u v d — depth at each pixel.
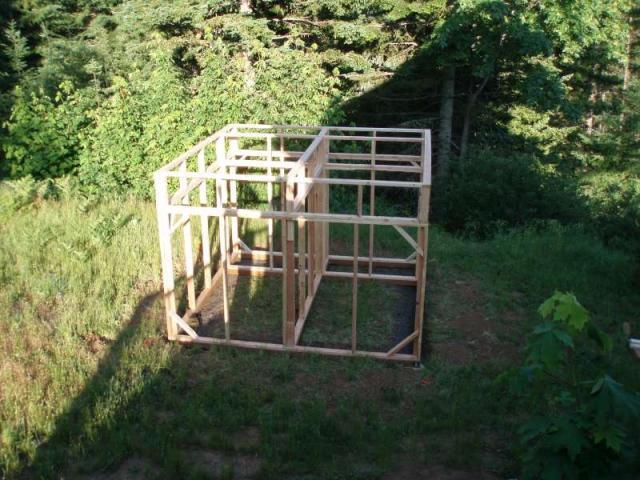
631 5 19.36
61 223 10.59
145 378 6.46
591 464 3.90
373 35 16.83
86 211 11.27
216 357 6.92
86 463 5.23
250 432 5.70
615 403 3.61
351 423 5.79
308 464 5.21
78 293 8.28
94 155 12.32
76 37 24.02
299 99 13.44
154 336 7.34
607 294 8.84
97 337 7.32
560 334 3.86
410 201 16.59
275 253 9.90
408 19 17.28
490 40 15.47
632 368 6.78
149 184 12.25
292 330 7.00
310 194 8.09
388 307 8.37
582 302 8.52
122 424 5.70
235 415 5.85
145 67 18.28
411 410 6.08
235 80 13.10
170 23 17.70
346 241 10.74
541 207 12.69
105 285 8.61
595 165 21.02
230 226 10.28
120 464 5.27
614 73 22.48
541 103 16.62
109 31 24.12
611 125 21.05
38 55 24.00
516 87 17.56
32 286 8.39
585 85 21.48
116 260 9.32
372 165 8.73
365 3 16.61
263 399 6.15
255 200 12.30
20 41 22.19
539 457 4.06
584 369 6.55
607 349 3.93
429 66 17.42
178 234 10.43
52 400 5.98
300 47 18.17
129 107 12.17
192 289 7.80
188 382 6.47
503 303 8.45
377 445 5.45
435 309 8.31
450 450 5.46
